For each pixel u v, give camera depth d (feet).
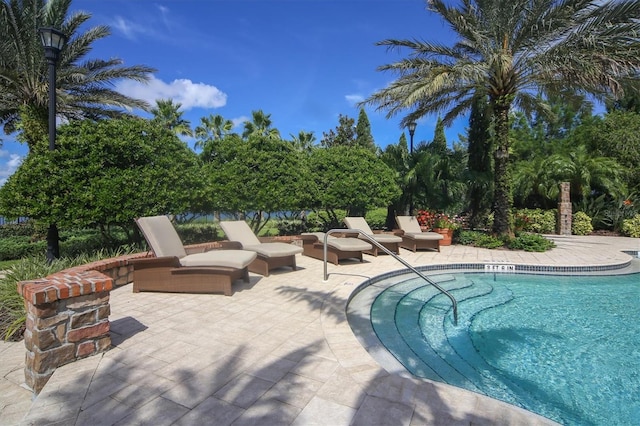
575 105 37.63
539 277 23.62
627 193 50.83
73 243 31.30
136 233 26.99
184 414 6.93
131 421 6.70
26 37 33.91
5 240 34.96
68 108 39.09
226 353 9.82
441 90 34.58
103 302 9.68
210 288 16.01
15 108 37.96
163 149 25.52
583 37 26.94
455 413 6.93
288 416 6.86
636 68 25.90
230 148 32.24
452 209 46.42
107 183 21.56
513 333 13.61
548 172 51.39
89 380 8.19
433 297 18.37
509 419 6.73
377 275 20.98
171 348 10.13
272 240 29.45
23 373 9.20
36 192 20.49
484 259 27.48
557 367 10.77
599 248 34.63
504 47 31.55
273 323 12.39
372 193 37.63
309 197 34.40
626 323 14.79
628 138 52.90
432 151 47.16
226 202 30.66
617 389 9.48
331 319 12.78
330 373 8.63
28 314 8.72
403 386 8.01
